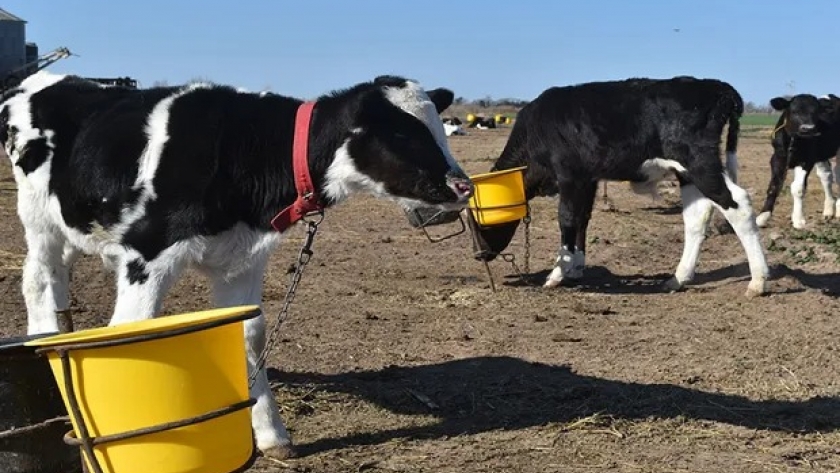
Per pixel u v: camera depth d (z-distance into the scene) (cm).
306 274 1122
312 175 528
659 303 1001
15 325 844
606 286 1098
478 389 688
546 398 670
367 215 1642
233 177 522
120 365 351
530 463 551
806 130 1495
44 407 414
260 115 533
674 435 602
